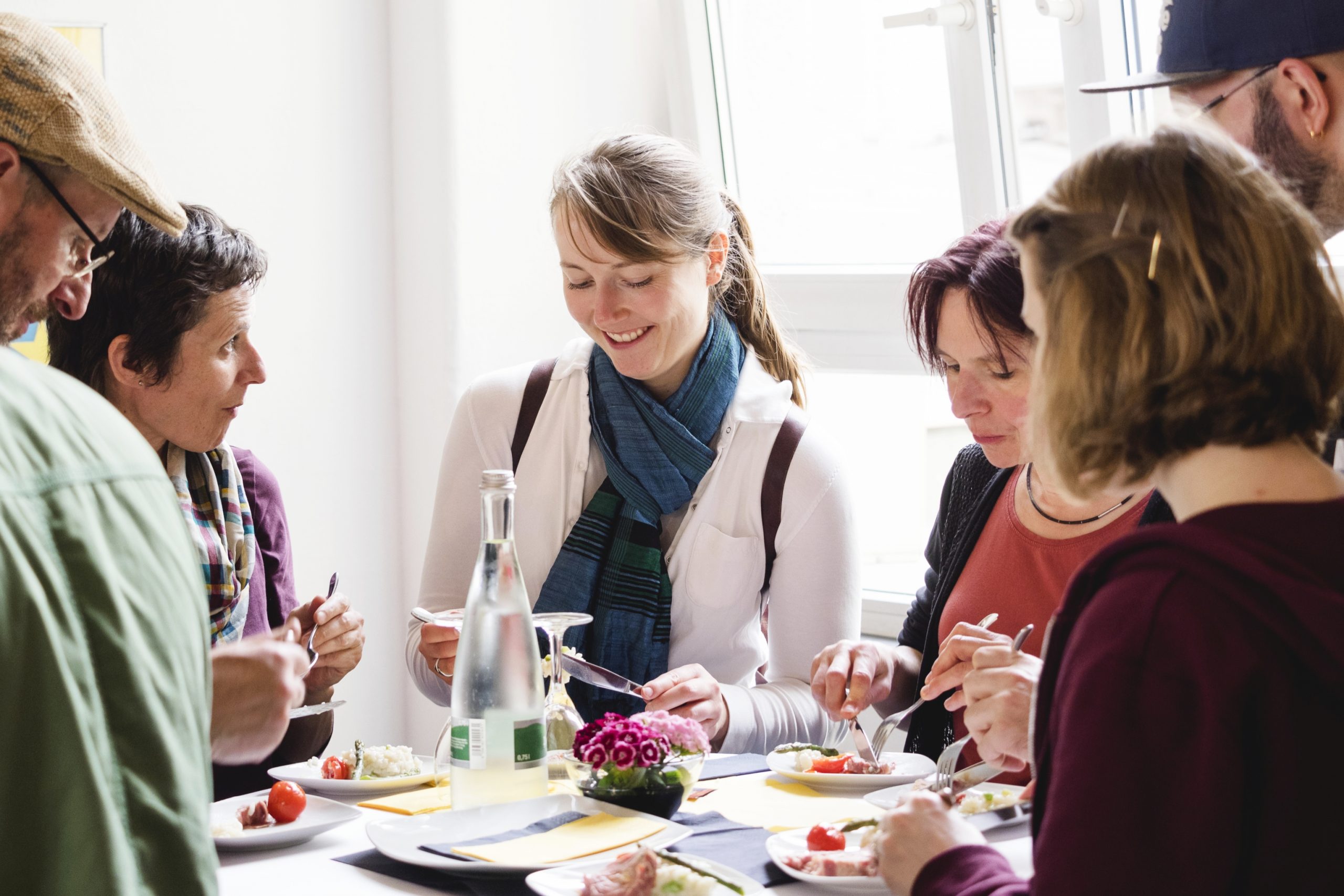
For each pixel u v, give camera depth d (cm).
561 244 193
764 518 200
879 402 298
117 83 250
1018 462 168
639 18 318
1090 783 74
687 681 170
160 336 176
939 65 279
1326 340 79
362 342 290
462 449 213
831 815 132
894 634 291
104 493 78
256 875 118
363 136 288
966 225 277
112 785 73
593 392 209
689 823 130
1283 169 139
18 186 122
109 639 74
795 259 315
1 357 79
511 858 115
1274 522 76
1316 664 71
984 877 85
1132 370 78
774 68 310
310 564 282
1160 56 153
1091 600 80
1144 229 79
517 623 135
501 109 293
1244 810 72
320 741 180
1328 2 133
